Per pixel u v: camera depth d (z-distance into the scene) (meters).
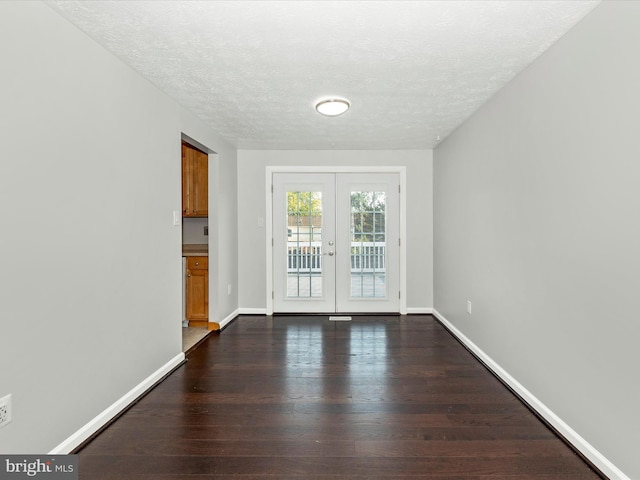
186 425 2.14
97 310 2.09
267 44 2.10
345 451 1.89
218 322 4.13
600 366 1.74
